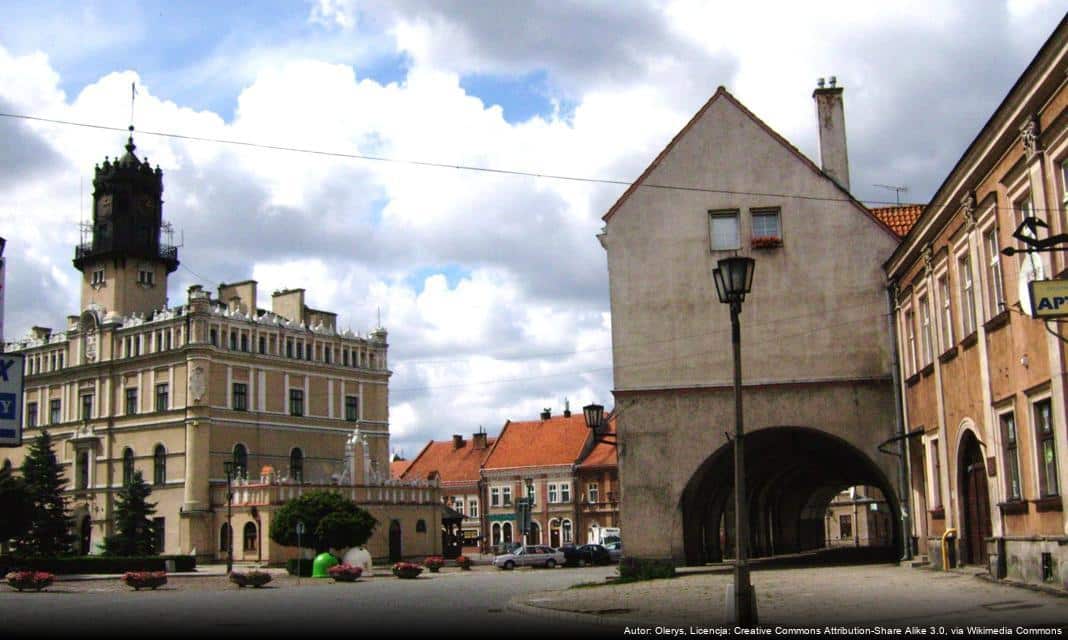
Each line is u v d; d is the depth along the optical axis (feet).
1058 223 67.26
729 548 193.67
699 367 113.80
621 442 113.80
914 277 104.47
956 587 76.79
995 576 80.02
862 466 143.33
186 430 245.04
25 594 124.36
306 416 271.49
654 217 117.39
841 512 323.16
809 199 115.75
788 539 209.56
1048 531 70.54
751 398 112.98
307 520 194.80
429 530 264.11
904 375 110.22
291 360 269.44
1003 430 80.12
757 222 116.47
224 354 252.83
